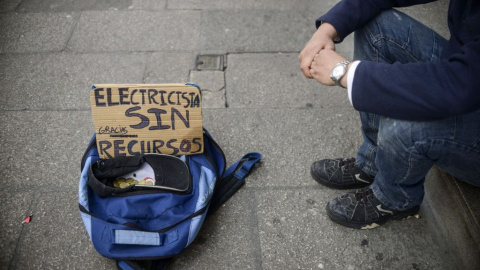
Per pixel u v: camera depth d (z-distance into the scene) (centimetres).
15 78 248
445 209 176
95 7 308
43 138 215
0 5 305
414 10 289
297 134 222
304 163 207
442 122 128
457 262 167
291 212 186
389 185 161
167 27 291
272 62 268
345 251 172
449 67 114
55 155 207
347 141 220
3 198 187
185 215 160
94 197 162
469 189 167
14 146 210
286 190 195
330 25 158
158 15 302
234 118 229
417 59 161
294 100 242
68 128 221
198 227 160
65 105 234
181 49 274
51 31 284
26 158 204
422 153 137
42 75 251
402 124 135
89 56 266
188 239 158
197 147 177
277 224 181
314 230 179
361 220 175
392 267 168
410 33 159
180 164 172
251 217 183
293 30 294
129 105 167
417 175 150
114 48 273
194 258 168
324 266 167
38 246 170
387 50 164
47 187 192
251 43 281
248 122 227
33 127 220
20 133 216
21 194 189
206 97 241
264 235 177
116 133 171
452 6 135
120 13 303
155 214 159
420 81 118
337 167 193
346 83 134
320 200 192
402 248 174
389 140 142
